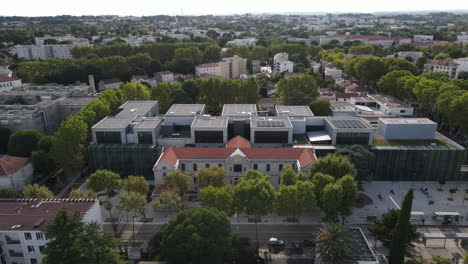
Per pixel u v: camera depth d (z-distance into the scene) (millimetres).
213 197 95750
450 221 106938
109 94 181500
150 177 136500
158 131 143625
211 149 126688
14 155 136000
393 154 131625
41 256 82938
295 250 94938
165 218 110562
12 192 107688
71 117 143125
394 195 123562
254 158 124062
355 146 125562
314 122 149875
